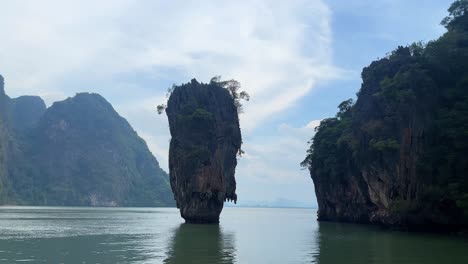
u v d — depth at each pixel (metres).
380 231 59.66
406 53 69.75
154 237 50.16
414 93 57.66
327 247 39.38
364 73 75.44
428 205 54.56
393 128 60.78
